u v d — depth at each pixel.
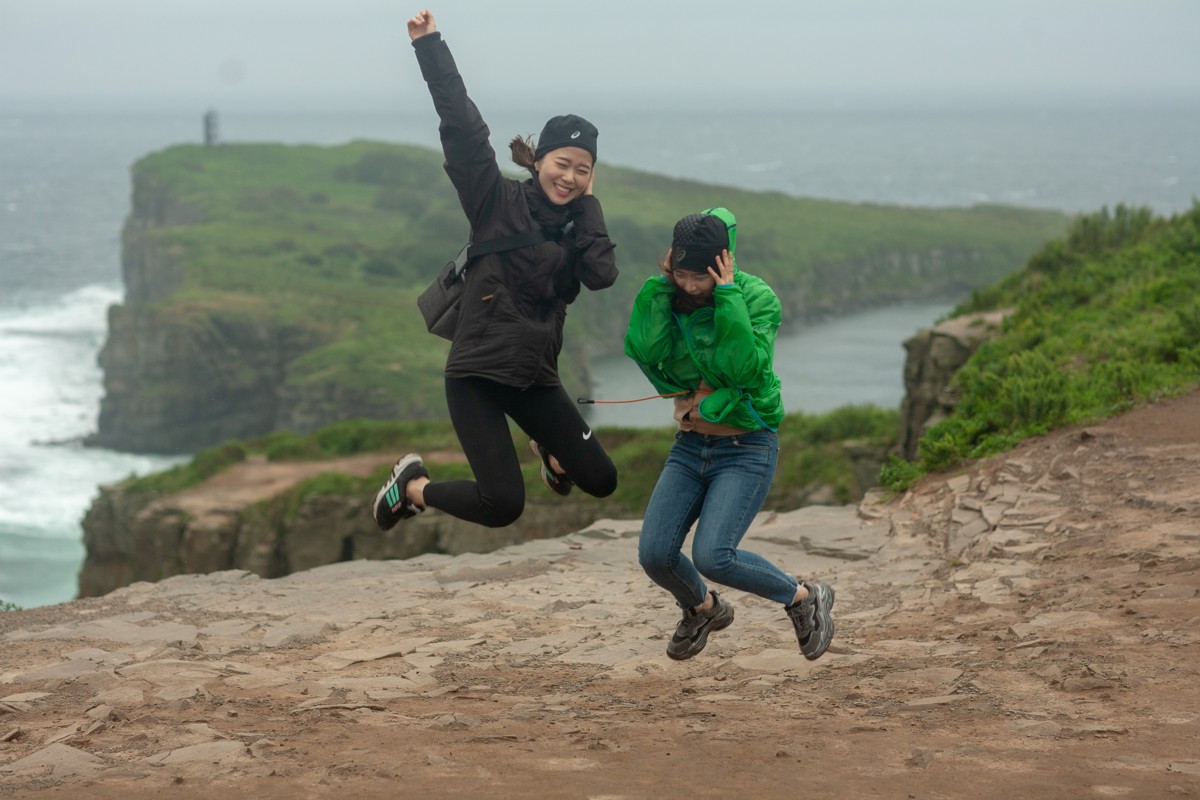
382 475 35.34
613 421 94.12
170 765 3.96
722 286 4.42
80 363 119.56
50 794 3.55
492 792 3.53
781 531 11.31
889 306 159.62
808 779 3.71
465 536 31.30
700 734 4.52
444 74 4.45
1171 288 16.89
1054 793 3.48
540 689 5.86
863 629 7.29
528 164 4.60
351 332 104.06
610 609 8.36
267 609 8.50
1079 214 23.20
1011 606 7.28
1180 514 8.77
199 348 95.38
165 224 191.00
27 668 6.48
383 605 8.61
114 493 40.50
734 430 4.76
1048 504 9.96
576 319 123.25
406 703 5.42
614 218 147.75
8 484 78.25
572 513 29.94
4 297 167.62
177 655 6.80
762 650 6.75
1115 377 13.22
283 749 4.20
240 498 37.50
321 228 167.50
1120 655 5.43
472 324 4.45
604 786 3.61
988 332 18.38
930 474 13.03
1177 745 4.03
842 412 30.30
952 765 3.87
